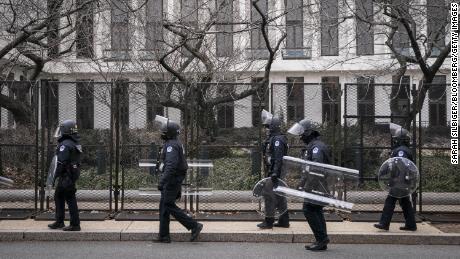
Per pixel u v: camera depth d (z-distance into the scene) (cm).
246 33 2377
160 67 1730
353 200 1234
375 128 1226
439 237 937
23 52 1495
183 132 1238
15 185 1230
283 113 1213
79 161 966
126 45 1917
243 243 934
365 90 1284
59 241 935
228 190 1220
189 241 943
